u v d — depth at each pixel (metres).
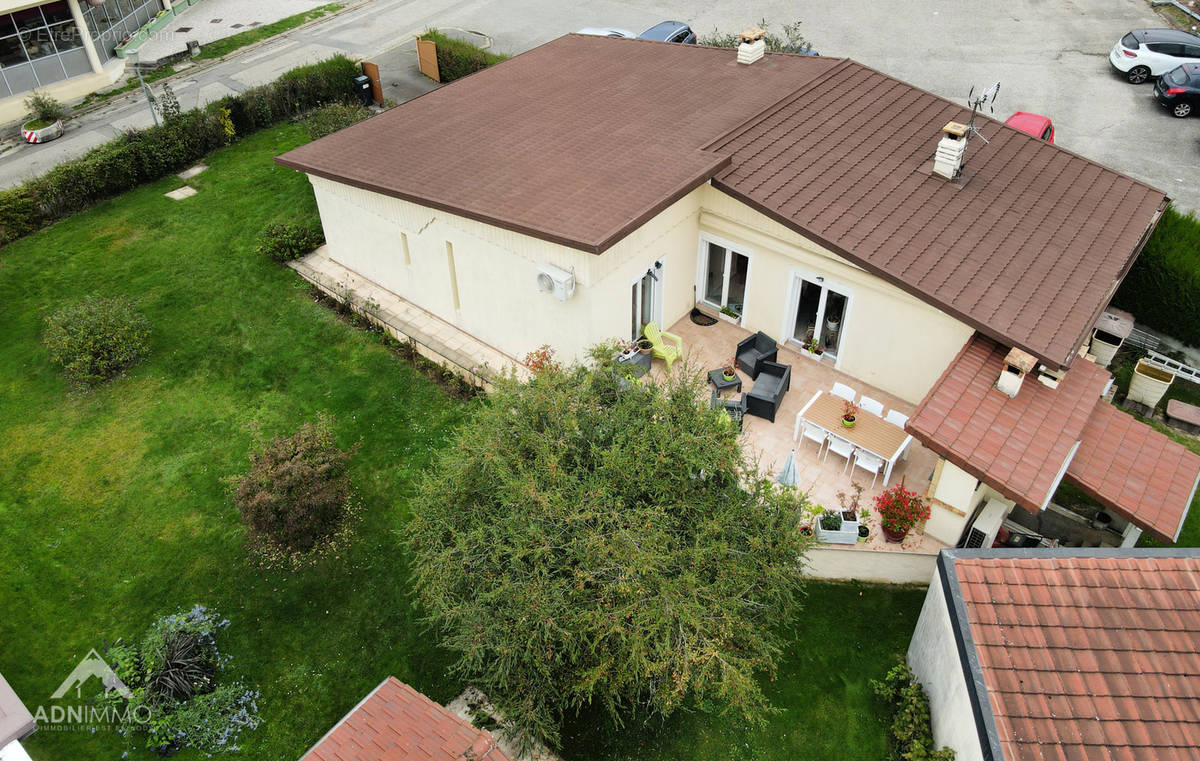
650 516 11.55
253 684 13.91
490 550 11.97
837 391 16.72
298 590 15.29
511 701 11.90
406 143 20.34
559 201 17.12
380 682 13.95
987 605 10.76
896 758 12.69
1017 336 14.70
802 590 13.29
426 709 11.27
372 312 20.97
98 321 19.75
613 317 17.94
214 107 28.12
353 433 18.27
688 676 10.52
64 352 19.42
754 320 19.84
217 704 13.49
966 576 11.09
